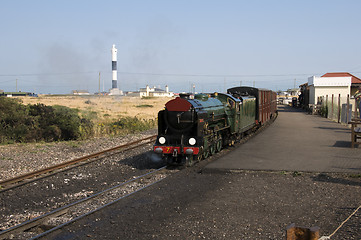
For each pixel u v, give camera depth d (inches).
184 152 455.2
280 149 580.1
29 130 753.0
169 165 480.4
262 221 258.4
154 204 300.0
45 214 275.1
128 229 245.3
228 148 631.2
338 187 348.8
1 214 298.2
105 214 276.7
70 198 343.0
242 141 714.2
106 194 340.5
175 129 477.7
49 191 369.1
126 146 672.4
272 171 419.5
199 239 226.7
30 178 414.9
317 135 768.9
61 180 409.7
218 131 573.3
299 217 266.7
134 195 326.6
